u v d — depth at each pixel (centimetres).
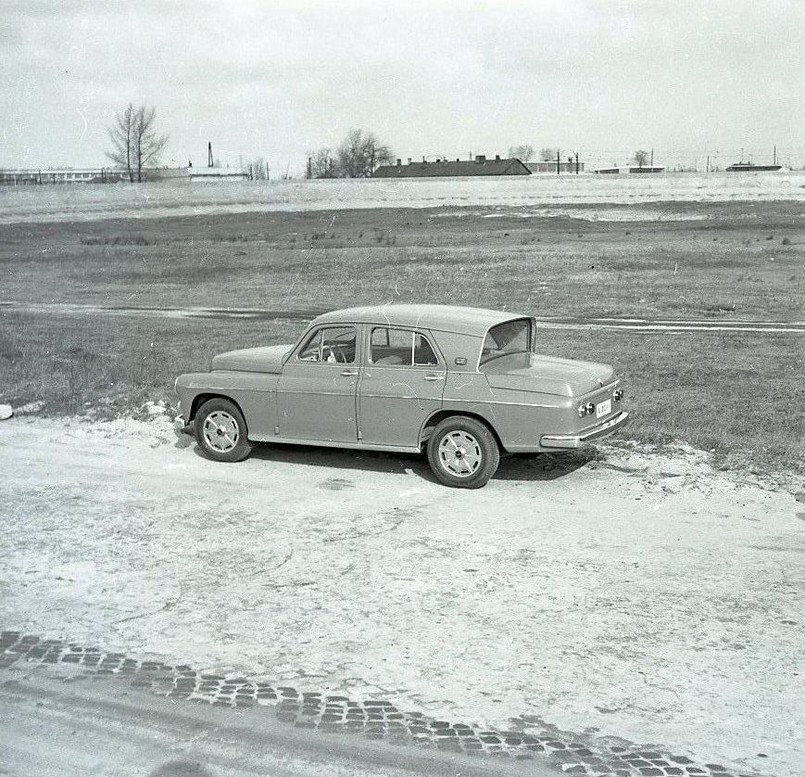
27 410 1154
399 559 638
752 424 994
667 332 1794
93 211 6253
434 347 810
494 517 730
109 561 641
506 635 519
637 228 4844
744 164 11681
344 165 8838
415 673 475
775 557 636
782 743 410
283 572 617
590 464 873
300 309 2291
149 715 437
